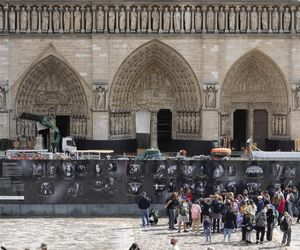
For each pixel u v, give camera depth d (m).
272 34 128.38
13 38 127.94
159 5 127.12
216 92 128.50
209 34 127.69
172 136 132.75
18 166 94.81
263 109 133.12
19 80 128.62
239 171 95.44
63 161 95.00
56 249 76.44
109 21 127.44
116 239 81.44
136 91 132.62
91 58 128.12
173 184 95.44
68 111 131.62
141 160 95.31
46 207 95.38
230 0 127.38
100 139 128.38
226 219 79.25
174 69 130.25
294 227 88.25
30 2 127.25
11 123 129.12
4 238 81.69
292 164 95.50
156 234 84.06
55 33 127.75
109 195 95.50
